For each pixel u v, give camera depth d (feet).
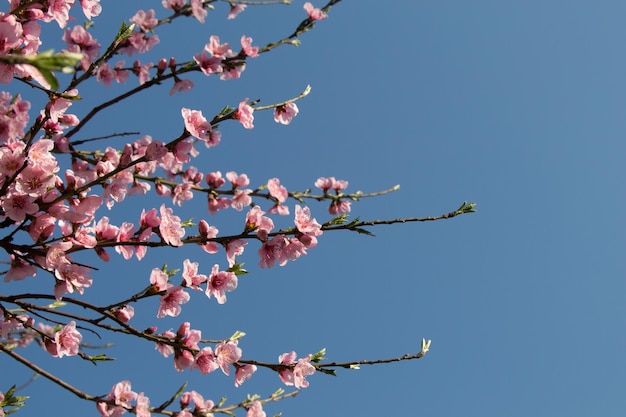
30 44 11.71
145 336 13.56
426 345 14.92
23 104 15.72
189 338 14.01
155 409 13.50
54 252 12.30
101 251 13.33
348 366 14.58
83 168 18.76
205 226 13.99
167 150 13.25
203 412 14.08
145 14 20.30
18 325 14.37
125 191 15.08
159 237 13.56
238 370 14.61
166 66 16.93
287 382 14.47
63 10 13.23
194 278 14.03
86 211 12.64
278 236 14.32
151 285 13.26
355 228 14.57
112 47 13.80
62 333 13.41
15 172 11.75
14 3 12.07
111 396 13.28
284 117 18.17
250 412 14.55
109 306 13.14
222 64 17.56
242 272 14.35
